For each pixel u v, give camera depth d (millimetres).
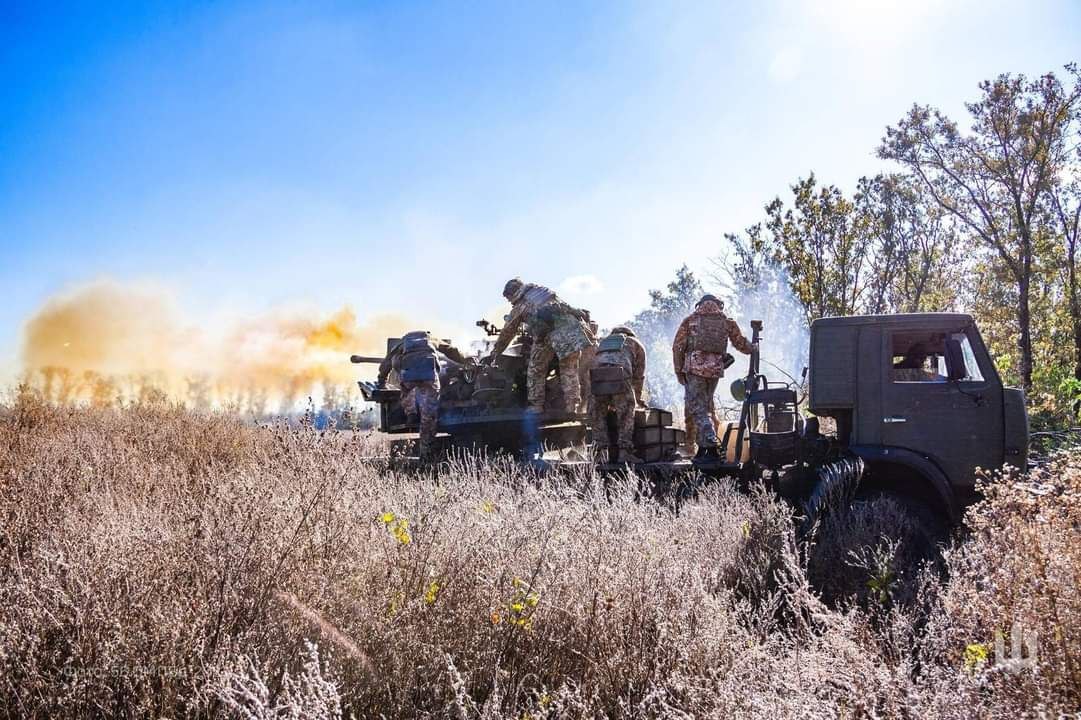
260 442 7137
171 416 9883
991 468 6773
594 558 3963
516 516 4488
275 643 3320
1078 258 22016
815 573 5699
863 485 7059
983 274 23172
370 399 9102
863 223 19172
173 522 4246
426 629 3494
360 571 3771
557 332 8492
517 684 3330
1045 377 16234
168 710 2914
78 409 10125
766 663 3271
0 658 2977
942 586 4988
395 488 5637
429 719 3137
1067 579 3051
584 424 8992
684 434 8844
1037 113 20766
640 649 3479
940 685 3023
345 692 3158
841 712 2934
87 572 3443
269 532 3766
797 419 7348
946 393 6945
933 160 21906
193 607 3326
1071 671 2840
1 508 4746
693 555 4910
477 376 8789
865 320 7191
